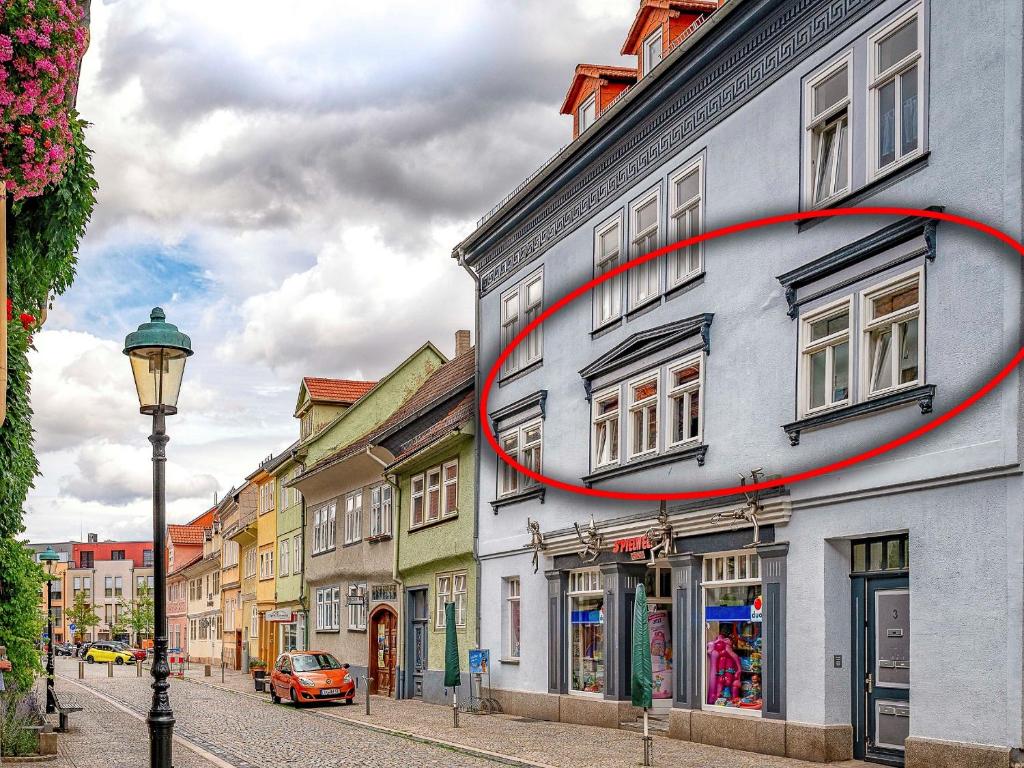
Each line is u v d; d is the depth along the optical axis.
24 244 15.84
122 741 22.06
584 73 26.06
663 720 21.55
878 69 15.80
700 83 20.09
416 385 46.94
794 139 17.45
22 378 16.16
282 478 52.22
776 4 17.78
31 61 10.26
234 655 64.25
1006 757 12.75
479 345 30.47
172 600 93.00
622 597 22.03
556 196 26.08
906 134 15.23
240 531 59.78
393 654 35.75
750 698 18.00
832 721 15.94
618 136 22.89
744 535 18.11
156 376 11.75
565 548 24.33
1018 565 12.90
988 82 13.76
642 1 23.28
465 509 29.80
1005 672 12.94
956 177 14.15
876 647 15.63
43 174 10.78
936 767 13.67
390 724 25.00
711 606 19.14
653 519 20.56
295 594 48.44
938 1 14.59
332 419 49.41
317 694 31.53
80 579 148.25
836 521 15.97
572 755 17.69
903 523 14.71
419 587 33.38
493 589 28.25
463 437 29.88
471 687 28.39
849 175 16.19
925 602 14.23
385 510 36.75
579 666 23.94
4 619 17.38
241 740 22.02
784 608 16.91
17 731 17.92
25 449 16.52
